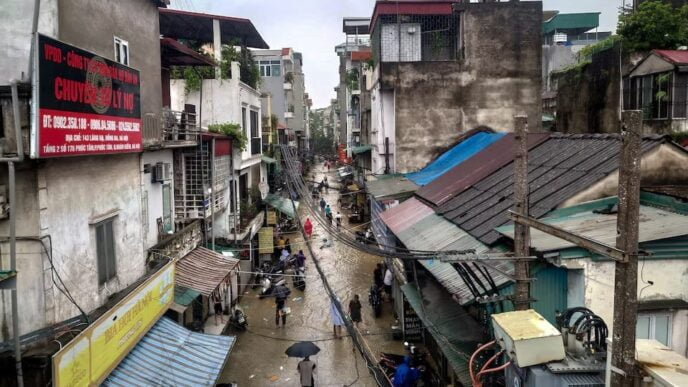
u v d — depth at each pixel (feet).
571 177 32.58
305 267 75.00
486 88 69.82
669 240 23.59
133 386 26.84
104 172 30.73
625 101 65.16
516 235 22.81
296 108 195.83
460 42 70.79
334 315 51.67
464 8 68.95
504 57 69.51
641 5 68.08
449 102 69.87
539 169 37.27
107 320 25.22
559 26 136.36
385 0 74.08
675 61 56.54
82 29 28.73
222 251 54.08
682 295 23.91
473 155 57.88
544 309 24.20
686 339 24.09
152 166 40.60
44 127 22.02
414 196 54.19
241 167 69.51
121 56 34.30
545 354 18.01
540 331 18.42
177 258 43.14
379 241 67.56
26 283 23.59
